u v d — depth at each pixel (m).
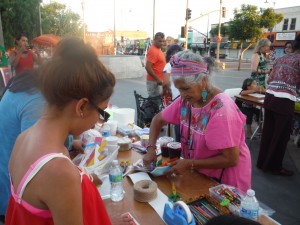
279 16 21.34
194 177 1.70
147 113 4.26
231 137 1.52
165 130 4.71
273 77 3.40
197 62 1.52
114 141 2.01
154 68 4.95
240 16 21.38
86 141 1.93
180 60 1.54
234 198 1.37
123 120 2.71
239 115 1.59
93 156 1.73
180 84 1.58
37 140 0.75
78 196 0.70
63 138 0.77
